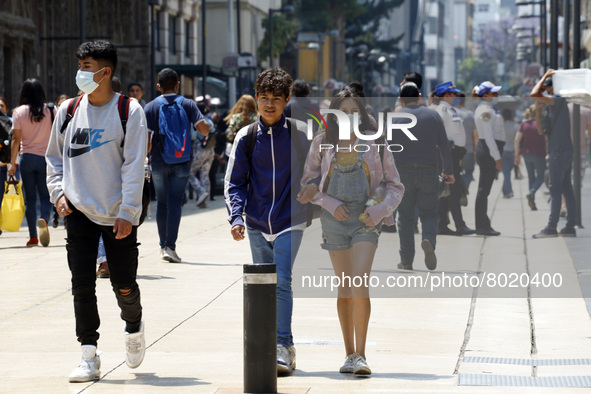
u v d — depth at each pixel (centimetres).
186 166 2486
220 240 3038
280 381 1330
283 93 1393
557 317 1798
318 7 18038
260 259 1429
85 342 1355
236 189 1414
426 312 1847
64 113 1363
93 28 8562
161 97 2473
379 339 1627
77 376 1330
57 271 2388
